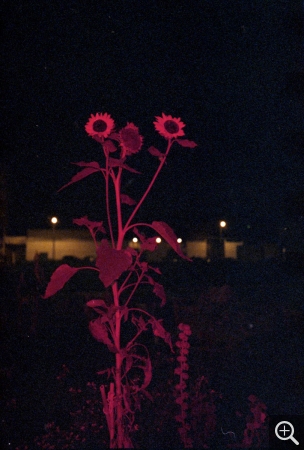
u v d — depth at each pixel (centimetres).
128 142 280
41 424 384
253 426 306
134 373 495
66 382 499
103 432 365
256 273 1421
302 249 507
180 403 327
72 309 976
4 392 460
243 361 540
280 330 615
